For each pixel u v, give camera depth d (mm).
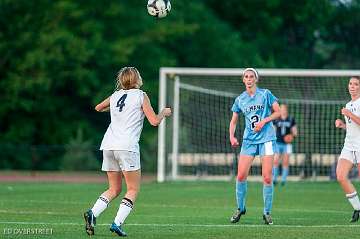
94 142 143125
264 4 154875
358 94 44906
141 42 143500
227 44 148875
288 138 82000
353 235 36531
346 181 44531
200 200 62562
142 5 147750
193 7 149625
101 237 35500
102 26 143625
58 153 127062
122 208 35906
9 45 140875
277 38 156250
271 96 42781
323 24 155875
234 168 100750
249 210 52781
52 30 141125
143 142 138625
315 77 102625
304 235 36438
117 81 37219
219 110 108188
